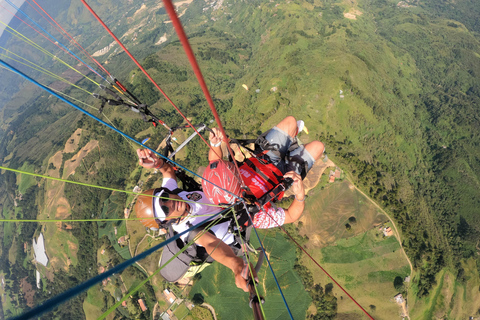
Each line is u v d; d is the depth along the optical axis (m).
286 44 164.88
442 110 146.25
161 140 124.56
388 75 158.75
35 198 142.88
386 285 77.56
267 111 127.94
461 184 117.00
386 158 123.56
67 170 133.12
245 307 72.69
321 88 130.00
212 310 73.69
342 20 188.25
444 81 176.50
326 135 120.44
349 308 74.75
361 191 90.38
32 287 127.81
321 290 75.25
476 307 80.94
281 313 72.75
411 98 155.38
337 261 79.31
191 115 139.38
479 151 130.12
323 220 85.69
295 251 79.06
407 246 81.69
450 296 80.94
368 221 84.88
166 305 78.75
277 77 137.38
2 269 141.88
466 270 87.38
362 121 127.06
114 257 97.31
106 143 128.38
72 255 113.75
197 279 76.12
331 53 150.25
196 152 99.75
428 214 106.19
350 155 98.75
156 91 160.00
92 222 114.12
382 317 74.44
